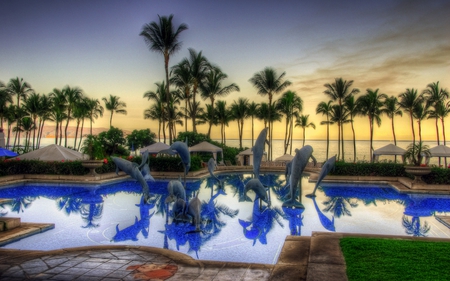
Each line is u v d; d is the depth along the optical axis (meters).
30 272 5.95
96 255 6.93
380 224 11.09
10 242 8.55
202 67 40.75
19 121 55.09
